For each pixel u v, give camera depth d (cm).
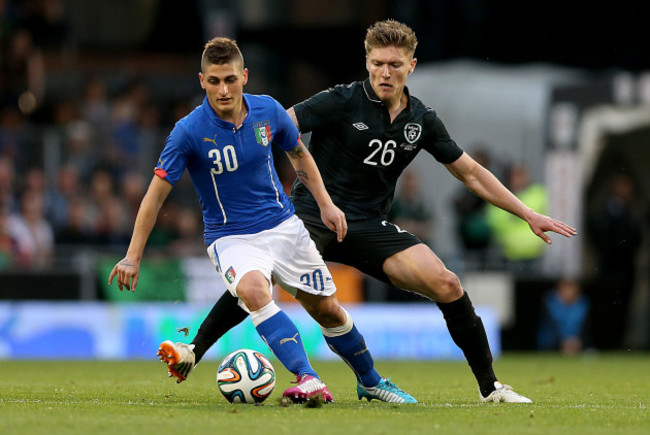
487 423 1822
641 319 5444
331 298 2231
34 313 4862
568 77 5975
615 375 3628
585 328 5269
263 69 7225
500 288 5222
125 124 5728
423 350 5031
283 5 7225
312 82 7425
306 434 1641
